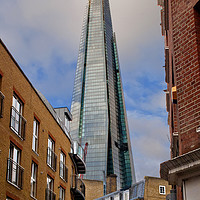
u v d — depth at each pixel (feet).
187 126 38.86
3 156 73.36
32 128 92.07
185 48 41.78
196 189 35.53
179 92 41.11
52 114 110.01
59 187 110.83
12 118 80.07
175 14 44.98
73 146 131.85
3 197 71.77
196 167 34.88
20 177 80.18
